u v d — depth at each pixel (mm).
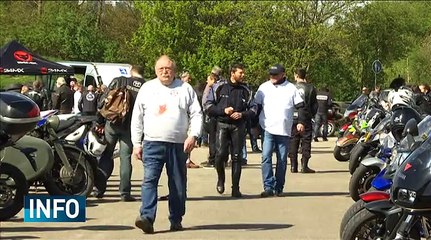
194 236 8391
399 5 46969
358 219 6457
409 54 45688
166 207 10461
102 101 10773
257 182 13406
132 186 12859
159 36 46375
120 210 10117
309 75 43500
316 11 43844
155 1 46594
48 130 10164
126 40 53438
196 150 20109
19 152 9391
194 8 46906
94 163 10477
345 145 15242
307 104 14758
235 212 10070
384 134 11469
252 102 11398
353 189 10250
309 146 14961
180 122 8477
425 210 6051
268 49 43750
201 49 45844
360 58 45438
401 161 7484
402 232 6117
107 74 29844
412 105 11641
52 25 49562
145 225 8445
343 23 44312
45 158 9539
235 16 46969
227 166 15719
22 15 54219
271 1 43875
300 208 10430
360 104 18969
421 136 7914
